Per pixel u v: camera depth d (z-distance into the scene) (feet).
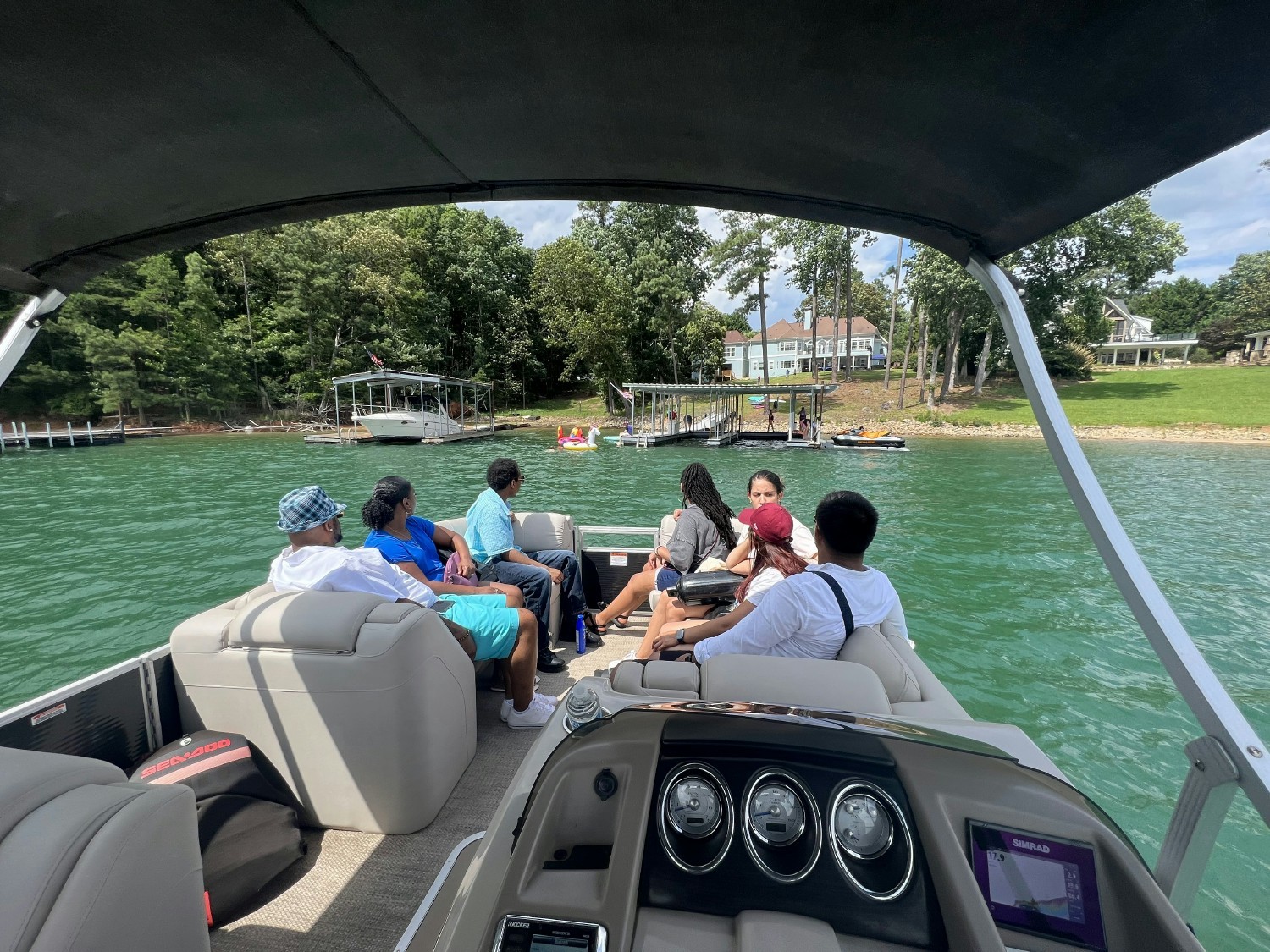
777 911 3.11
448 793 7.52
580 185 6.25
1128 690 16.67
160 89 4.24
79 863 2.70
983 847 3.19
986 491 52.44
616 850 3.29
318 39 4.01
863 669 4.93
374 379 98.78
